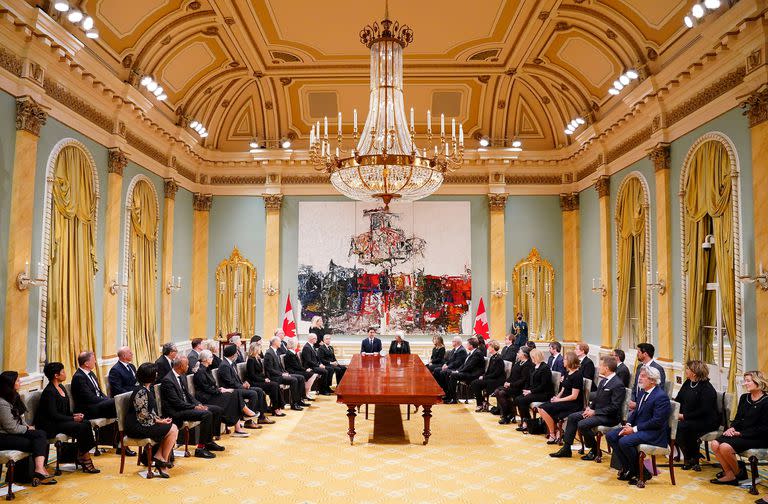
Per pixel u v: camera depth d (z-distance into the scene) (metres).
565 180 14.48
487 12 10.36
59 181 8.59
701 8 7.58
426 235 14.61
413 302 14.46
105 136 9.98
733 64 7.89
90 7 8.78
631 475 5.95
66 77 8.69
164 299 12.51
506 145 14.52
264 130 14.62
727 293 7.94
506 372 9.72
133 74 10.25
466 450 7.17
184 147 13.11
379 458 6.77
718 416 6.35
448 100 14.10
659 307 9.87
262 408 8.71
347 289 14.51
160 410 6.78
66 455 6.23
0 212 7.36
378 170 7.84
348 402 7.28
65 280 8.73
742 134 7.79
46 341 8.30
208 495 5.44
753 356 7.41
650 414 5.95
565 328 14.25
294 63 12.43
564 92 13.23
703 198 8.65
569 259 14.36
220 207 14.63
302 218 14.65
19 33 7.43
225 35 11.12
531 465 6.52
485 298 14.45
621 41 10.17
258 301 14.47
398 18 10.59
